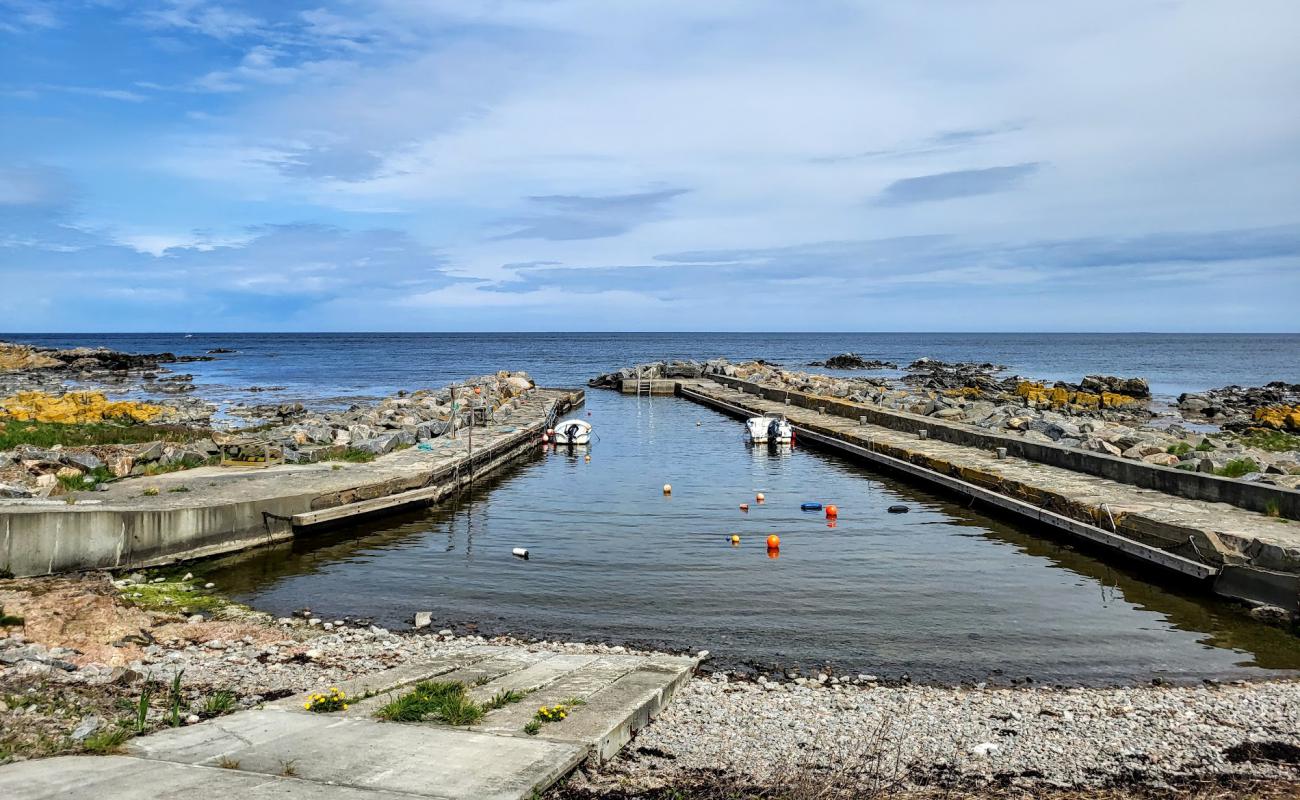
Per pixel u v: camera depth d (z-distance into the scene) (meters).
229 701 9.79
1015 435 31.42
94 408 39.22
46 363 100.19
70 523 16.48
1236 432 42.50
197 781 6.66
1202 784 8.49
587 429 38.31
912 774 8.70
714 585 16.80
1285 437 38.09
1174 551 16.81
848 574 17.56
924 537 20.83
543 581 17.17
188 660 11.96
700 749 9.23
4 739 7.57
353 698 9.46
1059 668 12.45
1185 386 83.25
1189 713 10.50
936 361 111.88
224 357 137.12
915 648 13.30
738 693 11.25
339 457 27.67
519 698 9.67
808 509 24.25
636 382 73.62
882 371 103.69
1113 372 104.38
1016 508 22.05
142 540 17.66
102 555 17.00
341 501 22.02
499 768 7.33
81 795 6.23
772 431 38.62
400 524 22.61
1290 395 64.50
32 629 11.95
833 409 45.16
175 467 24.72
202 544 18.77
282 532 20.45
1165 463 24.92
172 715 8.93
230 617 14.70
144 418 40.12
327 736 7.99
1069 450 24.86
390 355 145.25
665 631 14.14
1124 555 18.03
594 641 13.65
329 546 20.22
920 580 17.11
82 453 23.20
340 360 128.88
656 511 24.25
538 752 7.80
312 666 11.96
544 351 167.00
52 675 10.18
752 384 61.69
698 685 11.51
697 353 159.38
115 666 11.30
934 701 11.02
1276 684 11.66
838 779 8.51
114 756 7.27
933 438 33.66
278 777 6.84
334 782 6.79
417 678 10.54
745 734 9.73
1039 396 62.06
